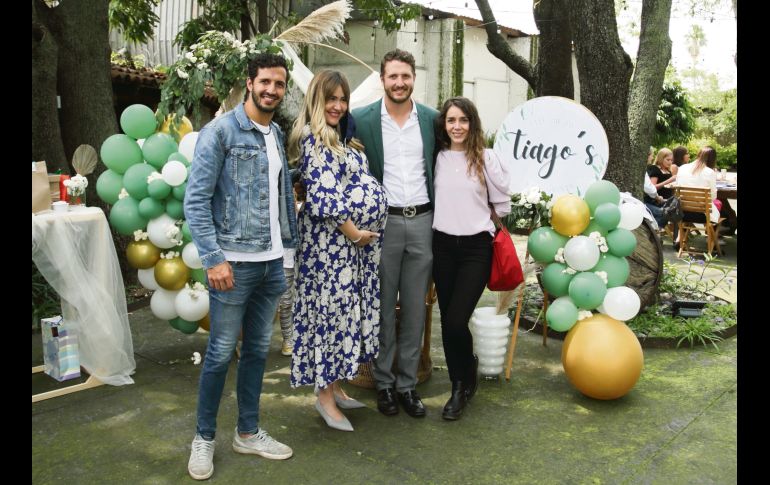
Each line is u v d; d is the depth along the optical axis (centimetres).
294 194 290
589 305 332
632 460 275
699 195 723
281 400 338
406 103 307
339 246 283
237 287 251
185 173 354
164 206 366
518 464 272
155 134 374
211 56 467
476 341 366
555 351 417
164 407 328
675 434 299
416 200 310
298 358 288
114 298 359
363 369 356
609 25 476
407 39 1179
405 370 325
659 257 457
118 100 825
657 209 752
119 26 859
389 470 267
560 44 679
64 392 343
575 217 336
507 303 364
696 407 329
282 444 279
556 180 375
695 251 772
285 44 541
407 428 307
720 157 1839
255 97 246
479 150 307
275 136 265
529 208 354
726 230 825
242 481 259
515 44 1440
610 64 478
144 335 440
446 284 319
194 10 988
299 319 287
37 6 533
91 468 268
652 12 520
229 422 310
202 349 414
